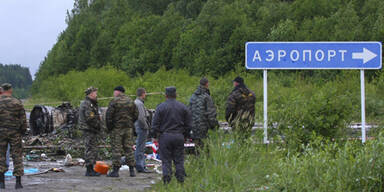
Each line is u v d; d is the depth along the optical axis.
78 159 23.45
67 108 31.95
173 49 154.62
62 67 198.50
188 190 13.27
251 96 17.88
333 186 11.87
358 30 109.31
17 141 14.76
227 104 17.88
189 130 14.95
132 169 17.69
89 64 187.62
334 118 19.27
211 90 54.41
